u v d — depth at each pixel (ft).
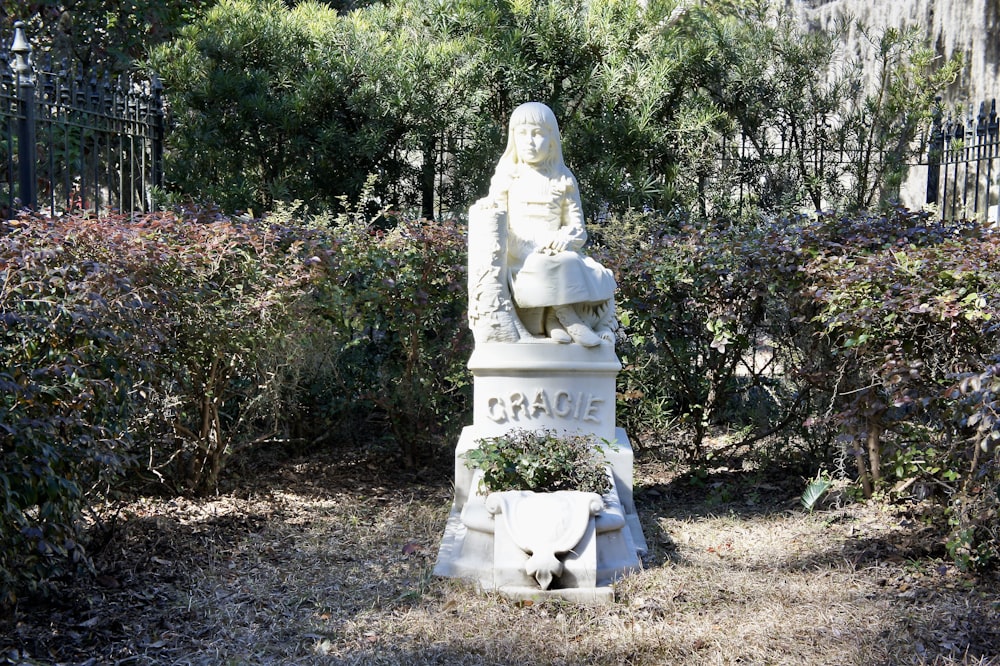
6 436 13.44
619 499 18.39
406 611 15.10
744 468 23.89
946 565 16.58
